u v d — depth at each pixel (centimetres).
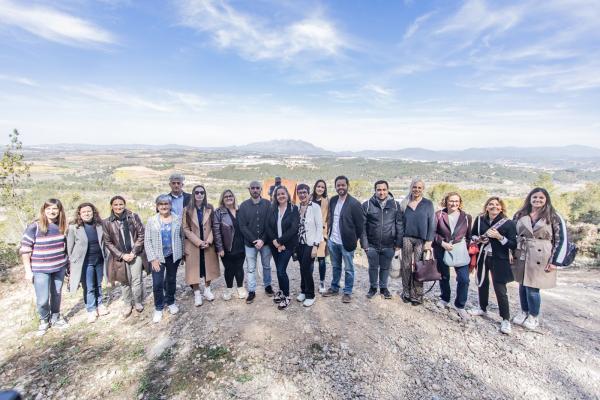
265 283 472
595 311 448
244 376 314
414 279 431
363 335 376
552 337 366
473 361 330
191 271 438
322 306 441
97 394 301
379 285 475
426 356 340
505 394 288
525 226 376
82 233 415
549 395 284
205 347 359
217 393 295
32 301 506
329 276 608
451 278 621
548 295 525
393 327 392
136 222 433
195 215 437
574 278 670
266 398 289
